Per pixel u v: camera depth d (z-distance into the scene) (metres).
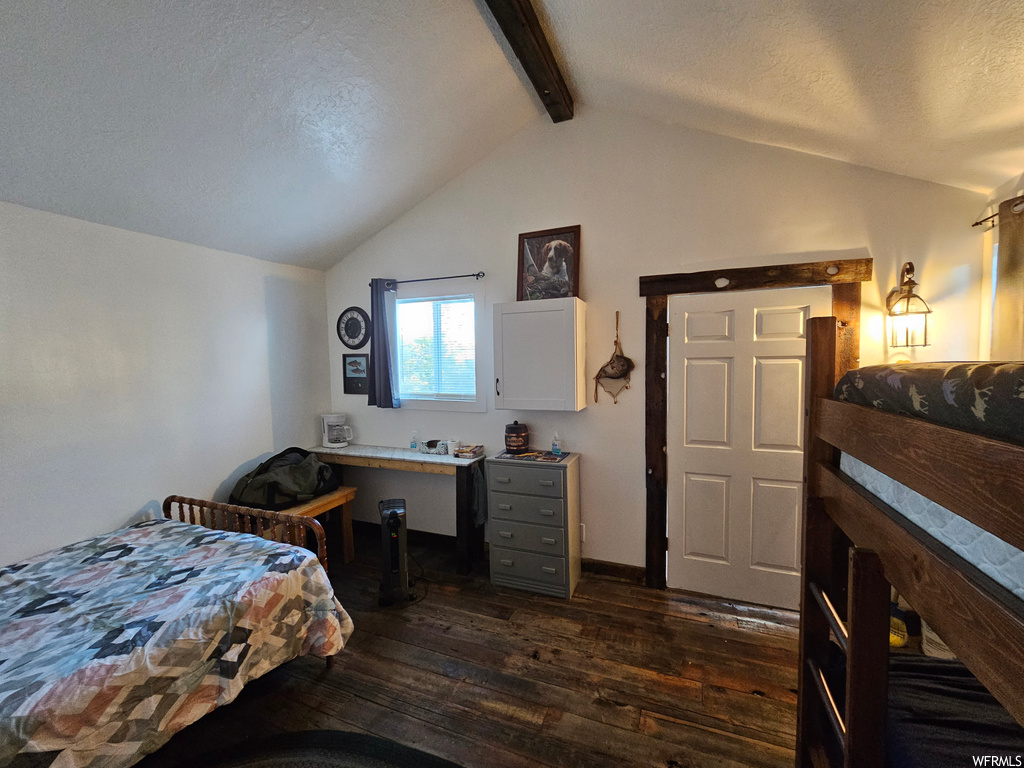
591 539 2.92
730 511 2.55
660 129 2.60
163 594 1.65
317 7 1.64
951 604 0.66
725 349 2.50
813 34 1.44
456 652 2.16
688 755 1.57
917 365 0.88
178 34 1.56
